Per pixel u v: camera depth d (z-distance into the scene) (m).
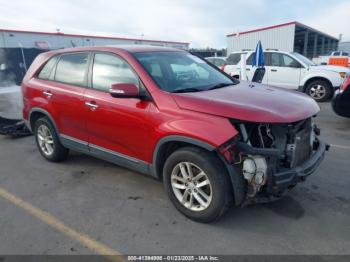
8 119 6.58
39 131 4.88
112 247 2.82
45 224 3.19
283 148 2.95
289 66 10.48
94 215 3.34
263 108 2.87
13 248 2.83
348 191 3.72
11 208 3.53
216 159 2.88
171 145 3.23
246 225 3.09
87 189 3.95
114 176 4.32
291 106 3.06
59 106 4.30
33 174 4.46
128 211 3.40
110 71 3.76
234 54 11.96
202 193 3.04
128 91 3.20
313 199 3.55
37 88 4.66
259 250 2.73
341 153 5.00
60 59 4.50
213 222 3.13
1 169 4.69
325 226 3.05
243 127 2.82
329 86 9.88
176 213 3.34
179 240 2.89
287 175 2.83
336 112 6.73
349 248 2.73
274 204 3.46
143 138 3.34
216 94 3.26
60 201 3.66
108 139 3.77
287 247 2.76
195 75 3.89
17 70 18.00
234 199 2.90
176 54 4.19
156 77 3.42
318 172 4.26
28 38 23.12
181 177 3.19
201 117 2.89
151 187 3.96
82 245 2.86
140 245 2.84
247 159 2.75
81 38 27.05
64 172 4.49
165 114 3.10
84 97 3.93
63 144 4.53
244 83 4.06
